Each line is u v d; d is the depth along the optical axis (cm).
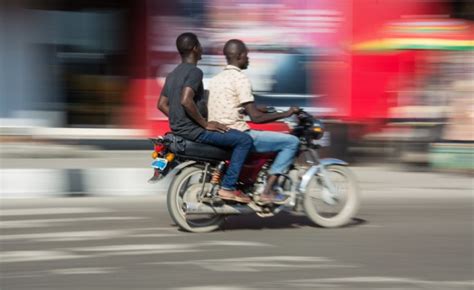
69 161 1302
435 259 699
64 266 664
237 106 785
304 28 1418
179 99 770
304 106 1427
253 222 864
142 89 1473
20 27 1497
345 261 688
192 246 741
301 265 671
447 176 1226
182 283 612
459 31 1366
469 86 1329
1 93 1495
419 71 1366
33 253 710
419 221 880
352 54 1411
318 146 823
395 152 1324
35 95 1508
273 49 1421
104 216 894
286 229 827
